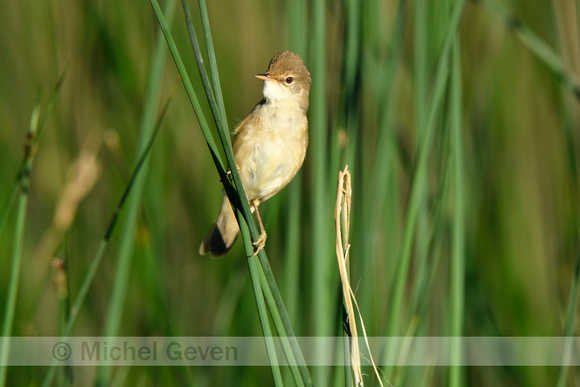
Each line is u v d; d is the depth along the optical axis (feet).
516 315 34.12
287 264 26.91
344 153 24.45
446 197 23.45
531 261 36.96
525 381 32.68
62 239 26.99
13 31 38.40
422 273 23.63
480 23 36.14
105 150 35.32
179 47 35.27
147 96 24.66
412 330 23.39
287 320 18.63
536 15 38.14
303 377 18.56
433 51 25.80
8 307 23.49
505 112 37.11
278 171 25.64
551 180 37.29
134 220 24.79
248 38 37.42
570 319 23.27
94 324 34.86
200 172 36.32
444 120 24.62
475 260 32.76
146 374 31.19
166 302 30.01
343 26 26.86
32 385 29.07
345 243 19.08
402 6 25.02
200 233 36.04
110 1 33.94
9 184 37.09
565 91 31.17
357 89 24.43
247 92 37.35
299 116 25.89
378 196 25.04
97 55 34.35
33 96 37.32
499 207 35.68
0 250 33.96
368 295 25.46
